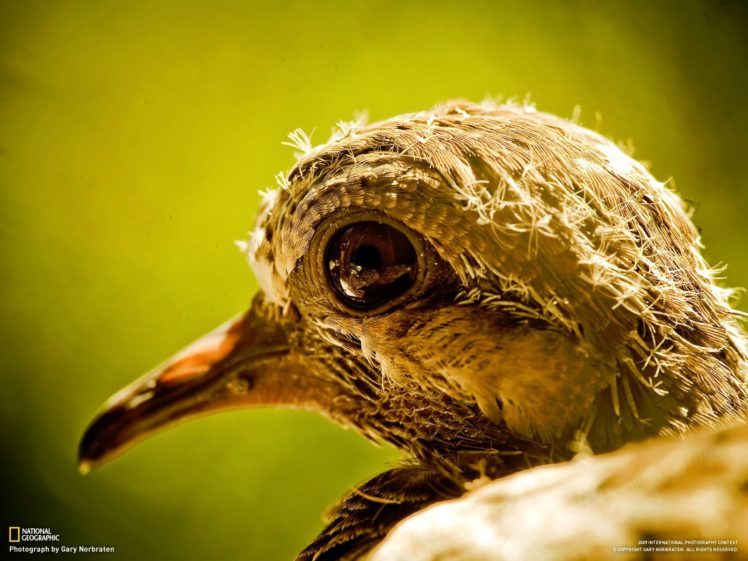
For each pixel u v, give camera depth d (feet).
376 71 2.63
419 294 1.58
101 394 2.66
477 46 2.64
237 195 2.62
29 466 2.63
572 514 1.50
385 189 1.58
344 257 1.58
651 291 1.57
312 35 2.66
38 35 2.77
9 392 2.66
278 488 2.52
